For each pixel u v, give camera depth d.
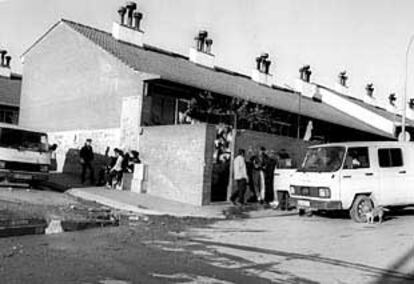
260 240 11.59
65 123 26.38
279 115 27.28
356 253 10.15
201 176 18.36
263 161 19.98
